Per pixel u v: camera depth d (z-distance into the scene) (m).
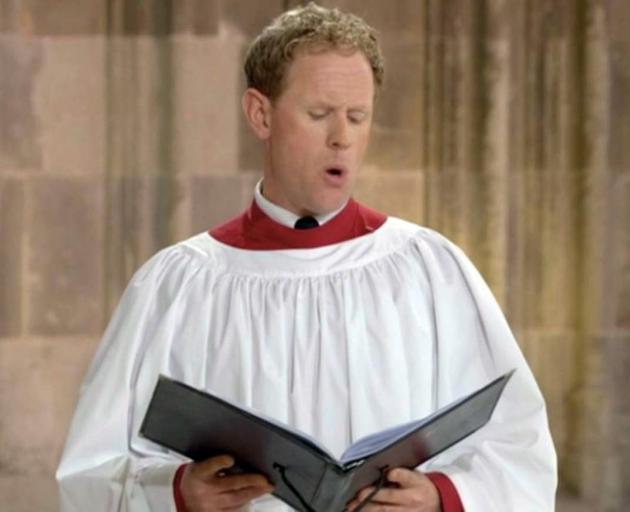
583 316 18.14
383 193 18.19
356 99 7.08
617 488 18.14
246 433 6.23
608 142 18.12
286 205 7.64
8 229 18.08
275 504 7.25
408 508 6.76
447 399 7.38
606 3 17.95
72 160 18.12
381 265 7.61
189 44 18.03
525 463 7.32
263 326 7.39
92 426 7.34
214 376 7.33
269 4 18.12
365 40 7.17
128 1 18.02
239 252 7.67
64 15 17.98
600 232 18.02
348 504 6.64
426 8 18.06
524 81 18.19
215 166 18.12
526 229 18.28
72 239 18.17
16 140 18.05
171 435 6.38
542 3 18.06
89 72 18.06
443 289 7.57
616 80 18.09
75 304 18.25
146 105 18.06
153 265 7.77
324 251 7.59
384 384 7.23
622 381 18.25
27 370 18.23
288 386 7.28
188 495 6.72
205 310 7.49
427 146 18.20
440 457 7.45
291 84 7.10
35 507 17.09
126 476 7.16
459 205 18.12
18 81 18.00
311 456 6.18
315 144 7.11
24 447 18.25
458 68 18.03
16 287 18.14
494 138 18.03
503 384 6.72
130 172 18.14
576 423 18.17
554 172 18.17
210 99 18.09
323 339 7.32
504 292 18.16
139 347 7.55
